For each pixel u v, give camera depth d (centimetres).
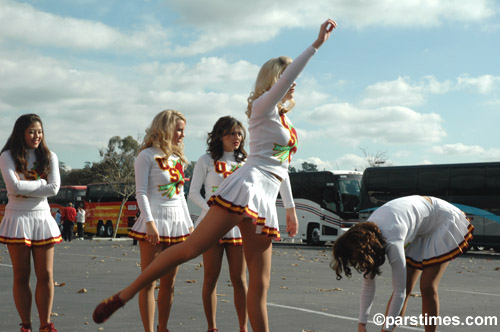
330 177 2916
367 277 443
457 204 2389
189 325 670
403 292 438
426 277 496
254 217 397
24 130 534
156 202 539
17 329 625
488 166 2320
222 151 593
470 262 1950
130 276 1277
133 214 4219
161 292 539
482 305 879
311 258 2019
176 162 552
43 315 540
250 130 418
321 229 2930
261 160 411
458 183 2397
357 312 786
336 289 1060
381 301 909
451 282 1260
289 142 418
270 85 412
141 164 533
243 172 406
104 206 4481
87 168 7481
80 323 674
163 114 544
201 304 838
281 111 418
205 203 584
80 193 4812
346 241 420
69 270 1430
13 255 532
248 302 424
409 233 459
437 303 498
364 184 2722
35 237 538
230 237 553
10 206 538
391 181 2625
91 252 2258
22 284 537
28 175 538
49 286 543
